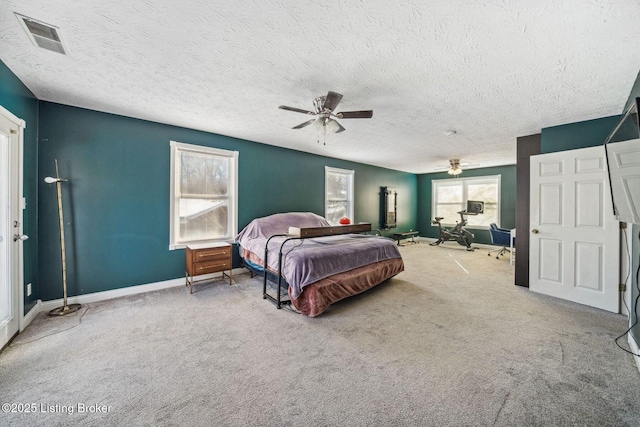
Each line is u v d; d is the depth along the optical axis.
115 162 3.23
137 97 2.74
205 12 1.51
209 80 2.35
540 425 1.35
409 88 2.45
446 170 7.91
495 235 6.12
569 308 2.94
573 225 3.13
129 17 1.55
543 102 2.74
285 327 2.47
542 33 1.65
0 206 2.13
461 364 1.88
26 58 2.01
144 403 1.50
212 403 1.50
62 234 2.76
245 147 4.44
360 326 2.49
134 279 3.38
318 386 1.65
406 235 7.71
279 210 4.94
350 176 6.44
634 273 2.29
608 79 2.24
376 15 1.52
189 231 3.90
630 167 1.74
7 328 2.11
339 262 3.06
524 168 3.90
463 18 1.53
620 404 1.49
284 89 2.52
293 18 1.55
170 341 2.20
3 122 2.04
